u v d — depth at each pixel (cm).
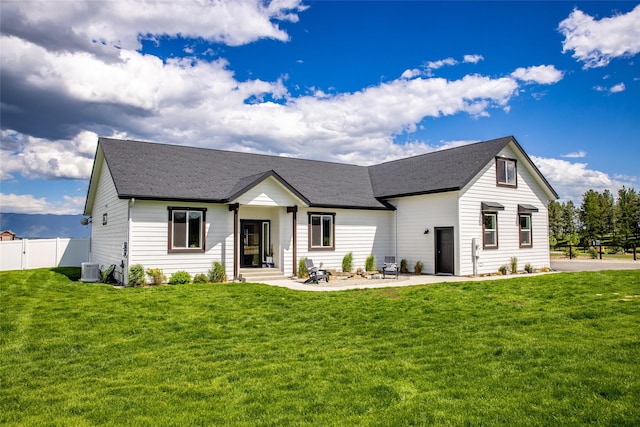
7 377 621
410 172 2405
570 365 564
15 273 1981
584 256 3222
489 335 764
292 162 2453
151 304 1171
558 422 414
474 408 455
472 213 2012
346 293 1391
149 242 1639
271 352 726
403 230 2247
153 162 1884
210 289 1442
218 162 2112
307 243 2038
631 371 527
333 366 626
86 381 597
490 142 2225
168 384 574
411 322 923
